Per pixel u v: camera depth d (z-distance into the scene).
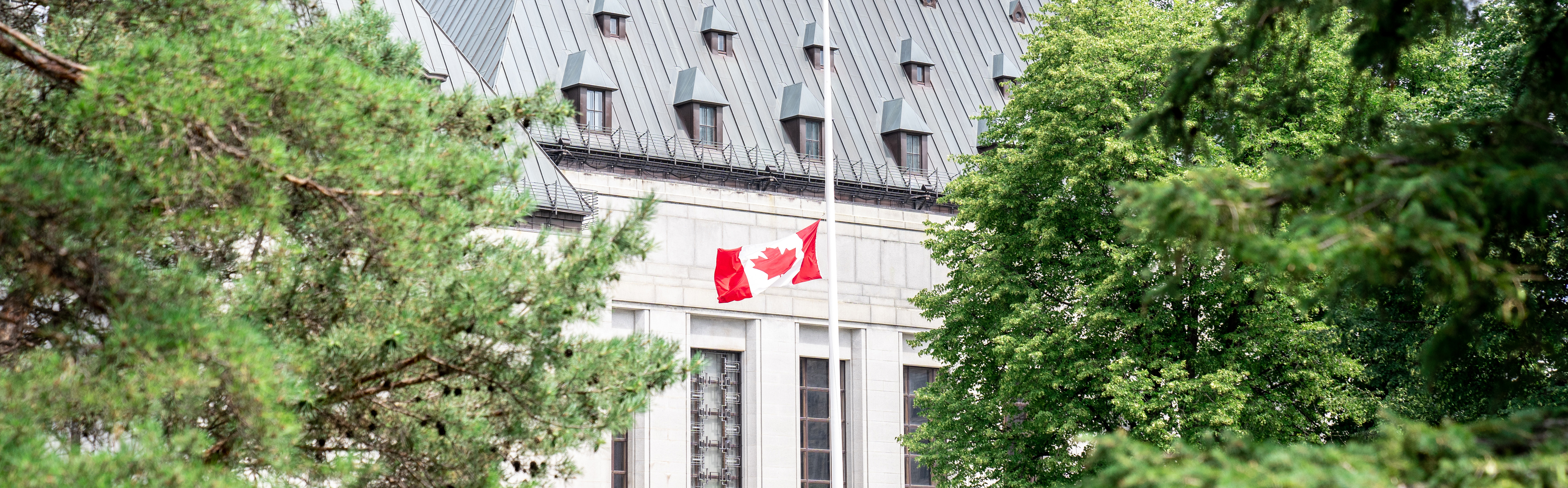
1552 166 7.68
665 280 46.84
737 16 53.91
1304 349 30.14
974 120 56.28
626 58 49.91
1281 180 8.03
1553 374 13.25
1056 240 31.39
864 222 51.75
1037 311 30.69
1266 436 29.41
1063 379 30.58
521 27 48.56
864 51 56.12
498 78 46.84
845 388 51.22
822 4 55.91
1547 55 9.55
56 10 12.59
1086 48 31.98
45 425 10.54
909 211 53.03
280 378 10.85
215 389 11.77
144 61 9.78
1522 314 7.81
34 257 10.15
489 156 14.38
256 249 14.31
